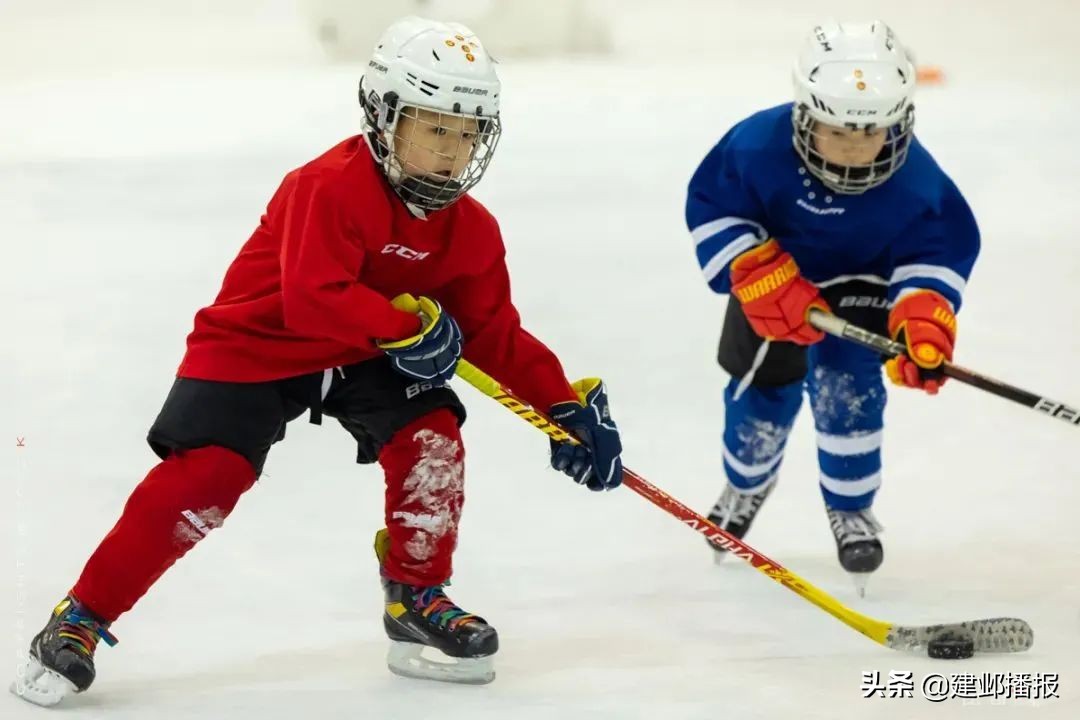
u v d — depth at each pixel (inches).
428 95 335.3
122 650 382.3
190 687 357.7
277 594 424.2
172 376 670.5
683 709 346.3
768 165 418.6
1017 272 892.6
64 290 837.8
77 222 1029.8
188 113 1524.4
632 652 385.7
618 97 1625.2
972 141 1338.6
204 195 1120.2
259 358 353.7
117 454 555.8
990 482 534.9
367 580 436.8
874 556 426.3
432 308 348.8
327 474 537.3
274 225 362.9
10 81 1819.6
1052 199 1109.1
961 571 449.4
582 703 349.7
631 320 783.1
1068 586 435.5
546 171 1219.9
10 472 530.6
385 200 347.9
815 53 394.3
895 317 409.1
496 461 560.7
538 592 431.2
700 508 509.7
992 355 714.2
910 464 557.0
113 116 1512.1
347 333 342.6
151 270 890.1
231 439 350.0
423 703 349.1
